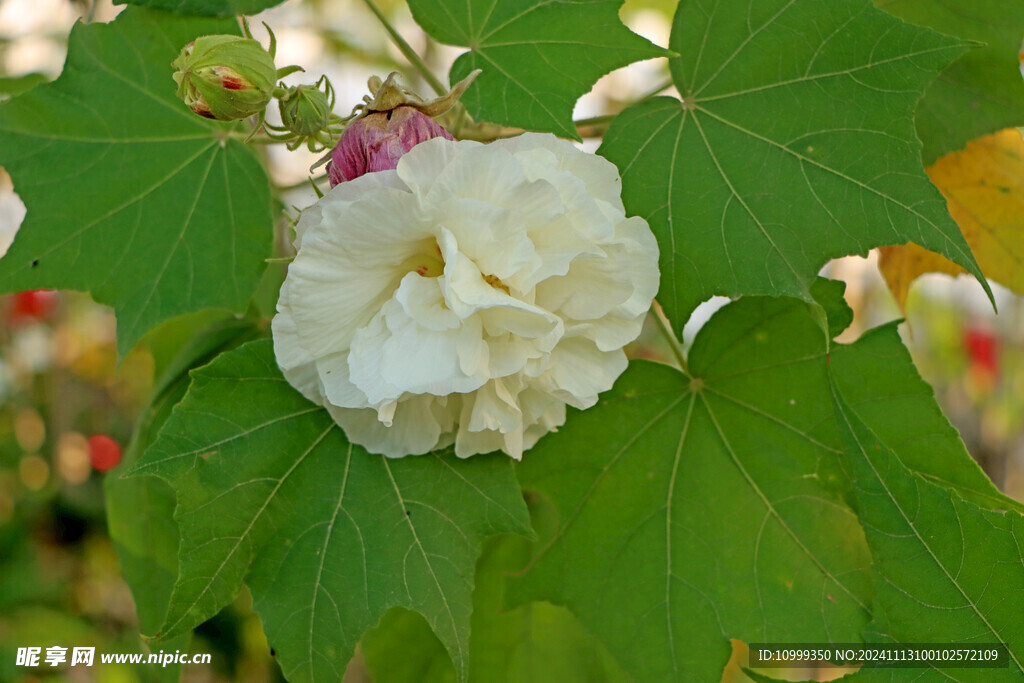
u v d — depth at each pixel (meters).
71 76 0.83
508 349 0.77
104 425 2.02
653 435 0.82
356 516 0.79
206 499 0.78
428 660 0.88
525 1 0.80
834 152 0.80
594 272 0.77
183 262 0.82
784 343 0.82
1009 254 0.88
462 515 0.79
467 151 0.75
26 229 0.82
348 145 0.77
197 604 0.78
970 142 0.86
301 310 0.76
